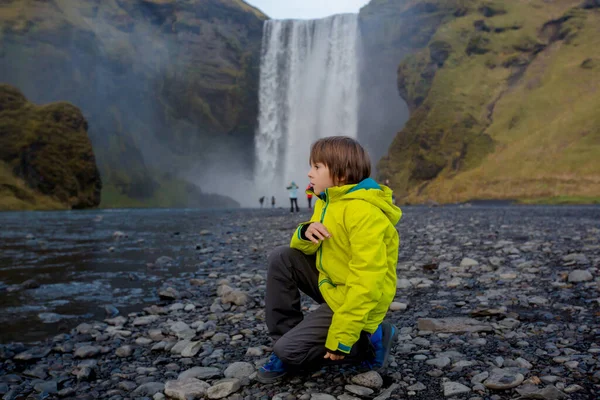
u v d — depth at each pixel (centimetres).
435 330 378
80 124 6781
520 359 296
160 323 454
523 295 494
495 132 7044
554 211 2547
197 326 430
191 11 10300
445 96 7888
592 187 4922
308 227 270
